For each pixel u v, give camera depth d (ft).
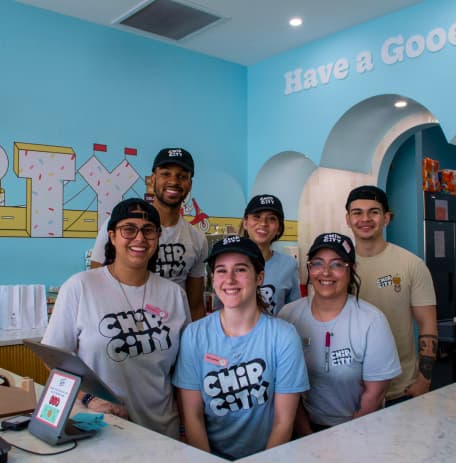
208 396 6.34
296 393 6.27
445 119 13.12
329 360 6.95
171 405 6.84
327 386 7.00
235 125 18.21
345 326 6.97
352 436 5.23
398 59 14.07
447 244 22.17
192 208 16.96
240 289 6.28
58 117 14.14
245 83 18.53
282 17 14.53
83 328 6.46
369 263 8.90
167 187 9.27
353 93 15.16
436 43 13.29
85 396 6.40
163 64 16.33
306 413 7.26
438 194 21.80
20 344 11.71
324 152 16.11
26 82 13.61
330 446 4.97
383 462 4.59
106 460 4.71
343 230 18.49
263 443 6.38
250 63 18.22
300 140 16.67
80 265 14.43
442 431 5.35
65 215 14.21
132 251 6.61
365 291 8.83
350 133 16.33
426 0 13.50
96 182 14.80
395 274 8.68
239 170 18.31
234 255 6.35
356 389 7.00
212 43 16.38
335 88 15.65
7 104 13.30
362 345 6.88
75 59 14.48
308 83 16.38
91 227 14.69
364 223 8.82
